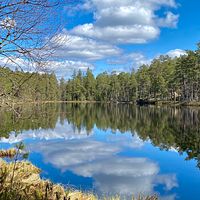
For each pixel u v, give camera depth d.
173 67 86.31
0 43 3.91
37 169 15.19
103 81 124.38
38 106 8.41
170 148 22.52
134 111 60.03
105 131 33.66
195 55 70.94
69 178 14.19
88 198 8.02
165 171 15.93
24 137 25.91
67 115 53.09
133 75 107.25
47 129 34.00
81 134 31.27
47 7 3.91
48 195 6.08
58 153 20.50
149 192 12.22
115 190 12.41
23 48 3.95
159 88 84.12
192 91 72.88
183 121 38.94
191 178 14.46
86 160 18.59
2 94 4.52
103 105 91.25
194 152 20.73
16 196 5.24
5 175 5.92
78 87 122.75
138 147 23.42
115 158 19.38
